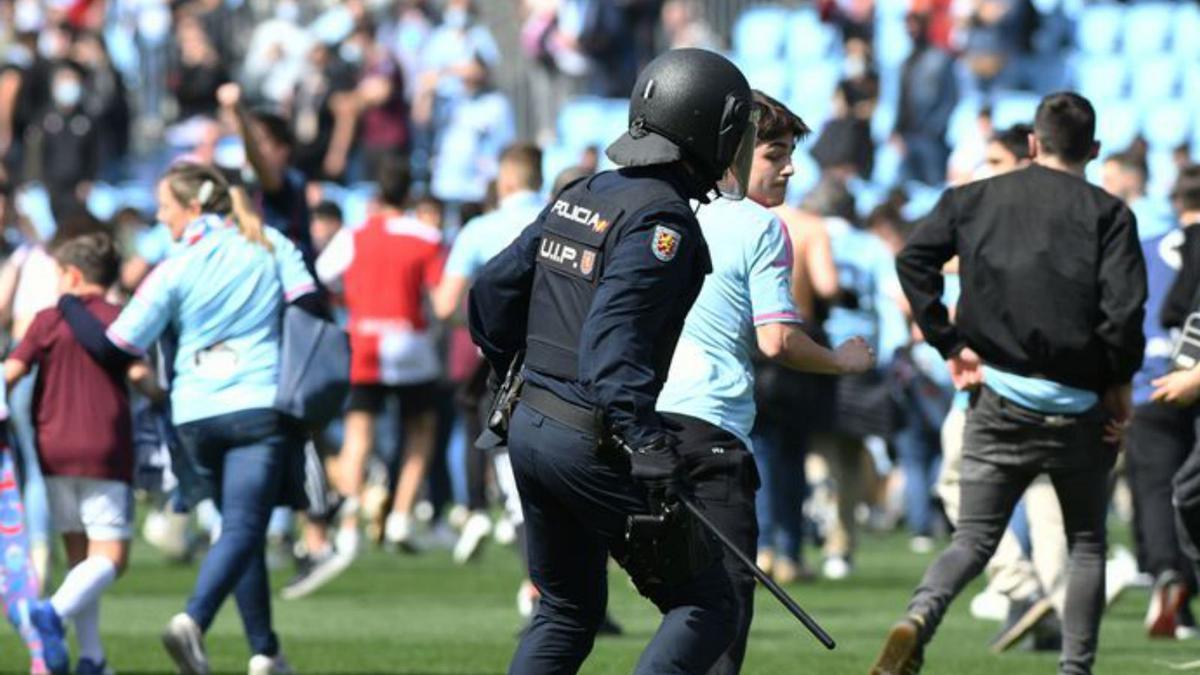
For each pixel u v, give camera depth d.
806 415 48.00
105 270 33.28
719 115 21.86
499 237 45.50
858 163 74.00
